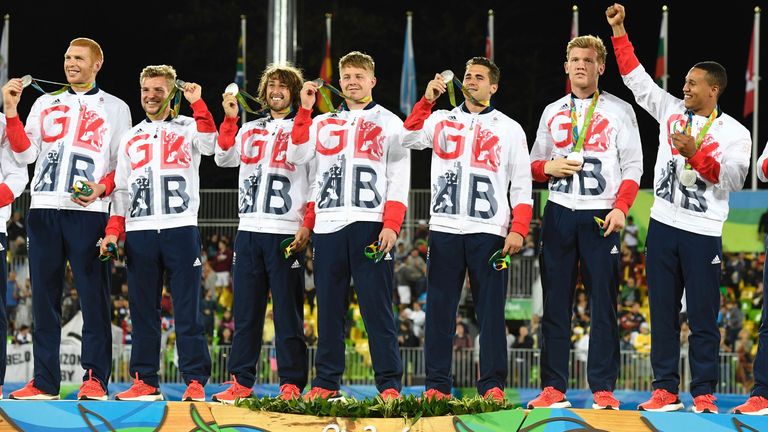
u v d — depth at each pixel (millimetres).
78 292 22438
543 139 22406
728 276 41250
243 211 23031
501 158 21906
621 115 21875
